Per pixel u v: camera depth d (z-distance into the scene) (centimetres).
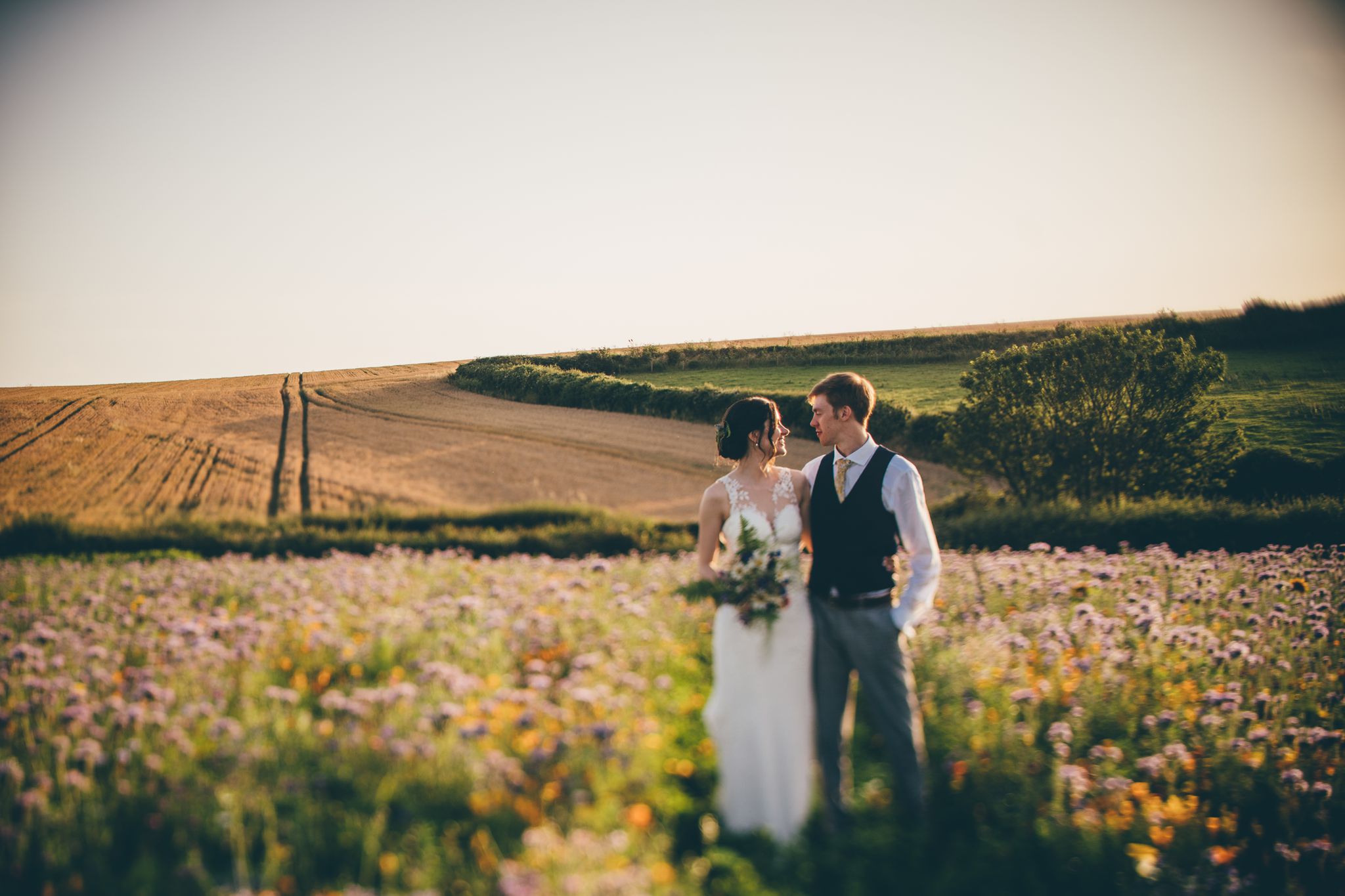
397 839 321
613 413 3969
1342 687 564
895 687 380
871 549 385
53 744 388
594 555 1589
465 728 365
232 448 3177
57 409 4162
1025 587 715
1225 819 421
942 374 4406
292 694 414
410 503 2328
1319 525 1644
